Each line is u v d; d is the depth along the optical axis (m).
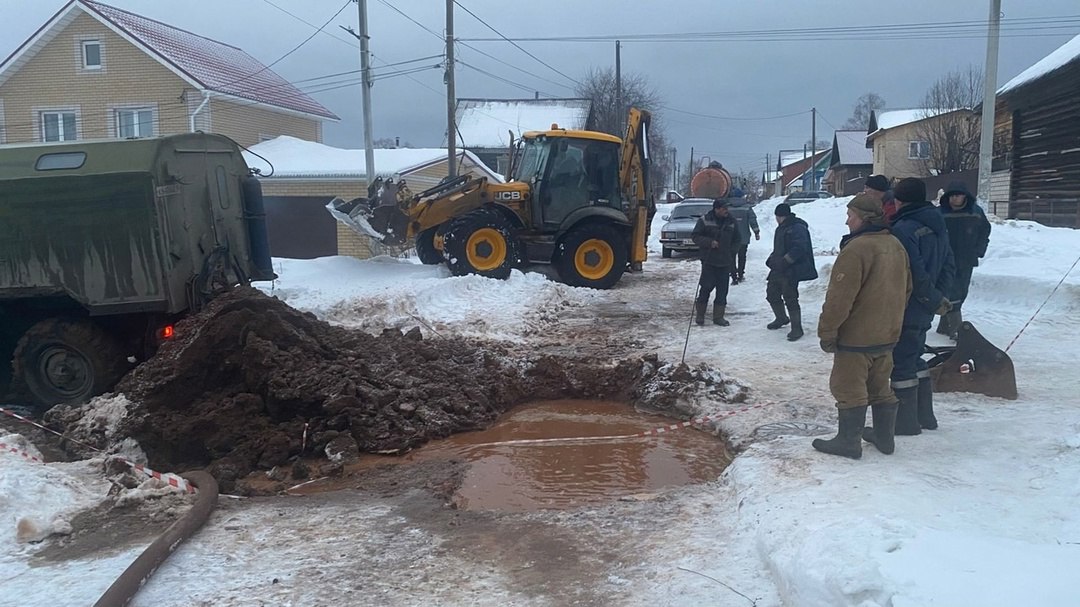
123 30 25.44
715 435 7.13
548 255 15.70
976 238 8.45
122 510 5.36
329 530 5.12
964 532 4.07
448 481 6.11
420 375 8.05
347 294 12.55
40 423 7.41
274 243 23.94
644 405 8.12
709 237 11.50
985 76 18.47
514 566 4.56
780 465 5.36
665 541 4.78
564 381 8.65
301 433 6.82
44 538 4.95
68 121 26.31
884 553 3.73
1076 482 4.79
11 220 7.53
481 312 12.36
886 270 5.16
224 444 6.65
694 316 12.44
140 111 26.03
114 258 7.57
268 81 30.41
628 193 16.20
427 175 26.77
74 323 7.71
